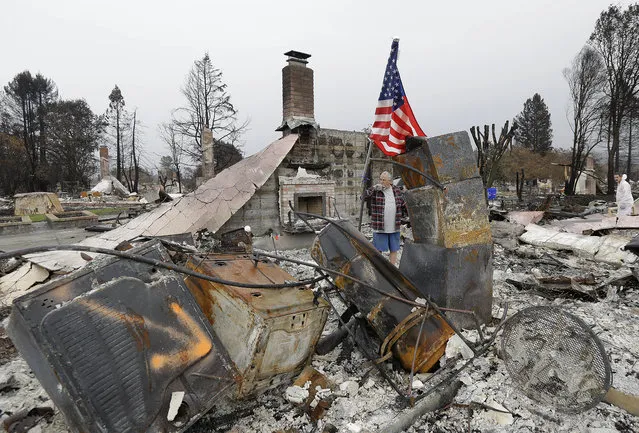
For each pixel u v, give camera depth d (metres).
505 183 40.84
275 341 2.58
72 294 2.18
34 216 17.81
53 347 1.96
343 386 2.99
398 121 4.88
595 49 28.80
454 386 2.98
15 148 39.50
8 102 45.12
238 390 2.56
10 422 2.55
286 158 9.65
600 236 8.20
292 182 9.56
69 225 14.95
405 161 4.10
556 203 19.80
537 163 43.34
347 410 2.70
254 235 9.13
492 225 10.20
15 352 3.74
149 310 2.32
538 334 2.92
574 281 5.17
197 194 8.70
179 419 2.18
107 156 42.25
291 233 9.33
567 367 2.72
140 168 46.34
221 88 29.02
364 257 3.47
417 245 4.07
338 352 3.65
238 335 2.60
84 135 45.84
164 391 2.17
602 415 2.62
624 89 28.03
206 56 28.61
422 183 3.96
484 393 2.88
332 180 10.41
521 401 2.78
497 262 7.41
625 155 41.06
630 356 3.36
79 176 44.00
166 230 8.03
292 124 9.60
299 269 6.83
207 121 29.02
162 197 14.34
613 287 5.09
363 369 3.29
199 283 2.98
